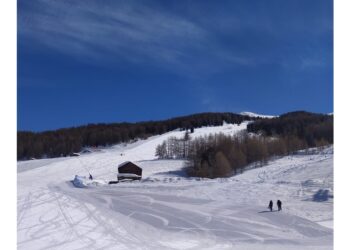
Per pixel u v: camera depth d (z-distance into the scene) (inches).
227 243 815.1
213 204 1322.6
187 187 1744.6
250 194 1494.8
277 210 1196.5
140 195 1544.0
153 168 3280.0
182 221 1042.7
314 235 893.8
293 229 952.9
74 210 1146.0
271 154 3427.7
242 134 5044.3
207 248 769.6
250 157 3147.1
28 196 1429.6
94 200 1385.3
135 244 783.1
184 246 782.5
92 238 817.5
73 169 3280.0
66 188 1910.7
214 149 3152.1
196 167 2901.1
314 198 1368.1
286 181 1790.1
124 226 955.3
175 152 4256.9
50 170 3211.1
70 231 871.7
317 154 3171.8
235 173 2800.2
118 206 1262.3
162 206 1278.3
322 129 4205.2
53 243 766.5
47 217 1023.0
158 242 809.5
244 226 986.7
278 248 775.1
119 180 2481.5
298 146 3720.5
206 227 975.0
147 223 1007.6
